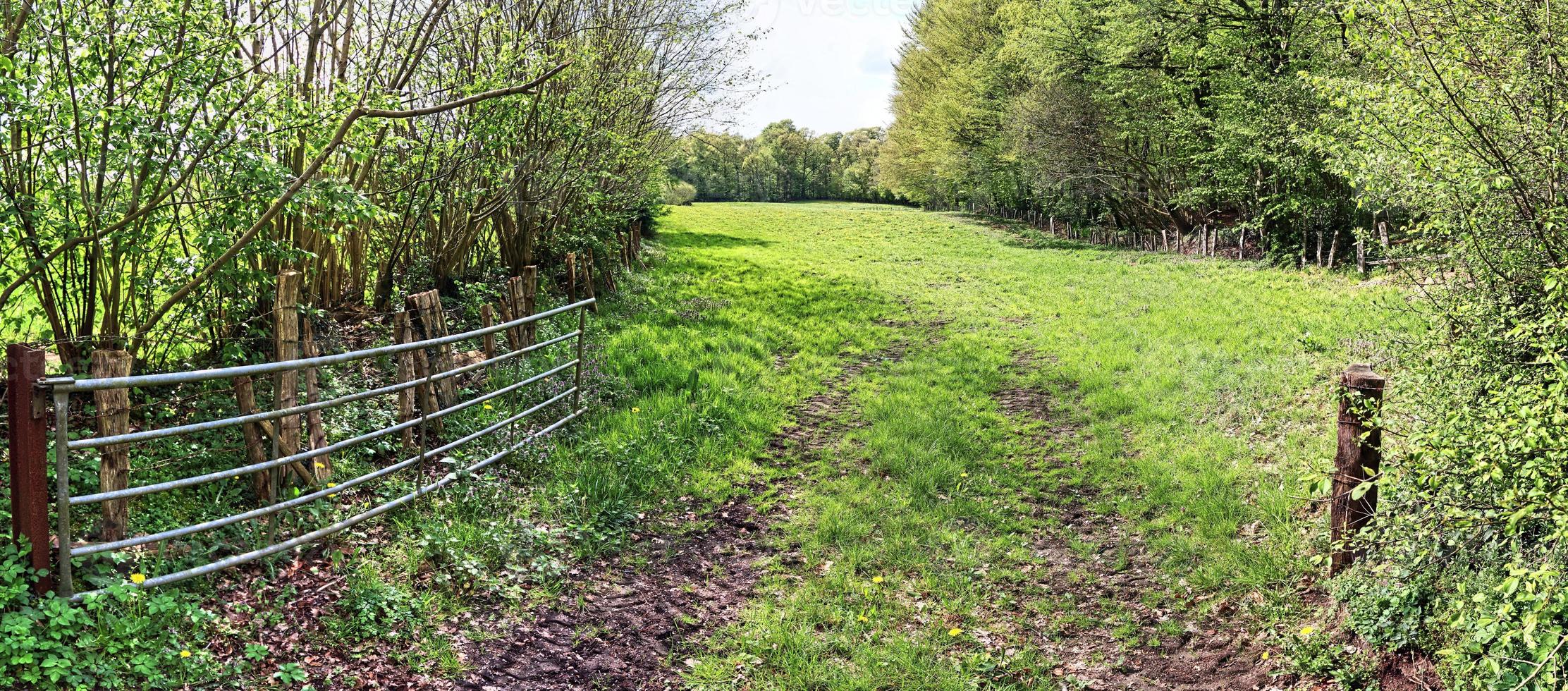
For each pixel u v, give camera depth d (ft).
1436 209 18.92
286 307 18.65
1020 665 17.02
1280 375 31.83
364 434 21.98
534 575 18.67
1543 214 16.10
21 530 13.25
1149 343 40.60
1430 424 17.28
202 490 18.01
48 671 11.98
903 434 29.14
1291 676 15.87
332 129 18.84
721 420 28.81
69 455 16.63
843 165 311.27
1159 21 72.08
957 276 70.33
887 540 21.90
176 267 19.20
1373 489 17.81
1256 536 21.04
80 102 17.35
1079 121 90.07
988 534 22.49
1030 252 88.99
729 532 22.18
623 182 52.11
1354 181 20.85
